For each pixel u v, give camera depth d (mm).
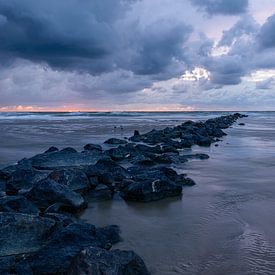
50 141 27297
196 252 6906
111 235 7645
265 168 15734
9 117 80062
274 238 7504
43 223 7207
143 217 9172
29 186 11180
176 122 61906
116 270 5344
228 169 15508
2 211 8109
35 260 6184
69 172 11484
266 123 59781
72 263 5555
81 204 9773
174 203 10375
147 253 6898
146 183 10789
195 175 14234
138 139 28922
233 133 36938
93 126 47531
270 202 10203
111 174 12398
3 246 6754
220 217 8961
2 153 20188
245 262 6418
